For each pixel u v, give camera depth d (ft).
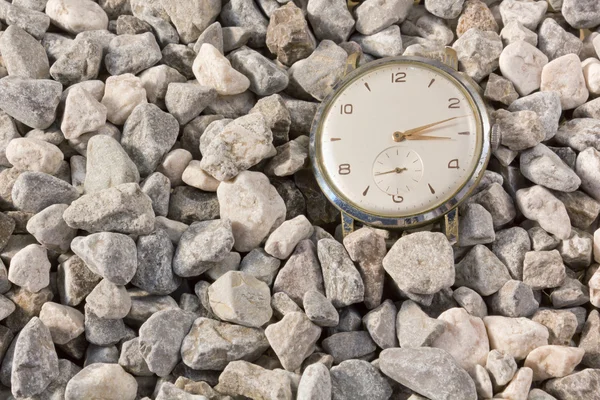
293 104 0.87
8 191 0.83
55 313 0.79
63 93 0.86
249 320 0.79
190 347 0.78
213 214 0.84
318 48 0.89
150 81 0.87
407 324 0.79
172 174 0.85
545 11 0.91
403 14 0.90
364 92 0.83
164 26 0.90
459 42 0.89
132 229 0.80
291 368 0.78
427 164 0.81
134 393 0.78
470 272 0.82
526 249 0.83
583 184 0.85
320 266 0.82
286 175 0.85
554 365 0.78
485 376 0.77
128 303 0.79
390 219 0.81
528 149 0.85
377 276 0.81
